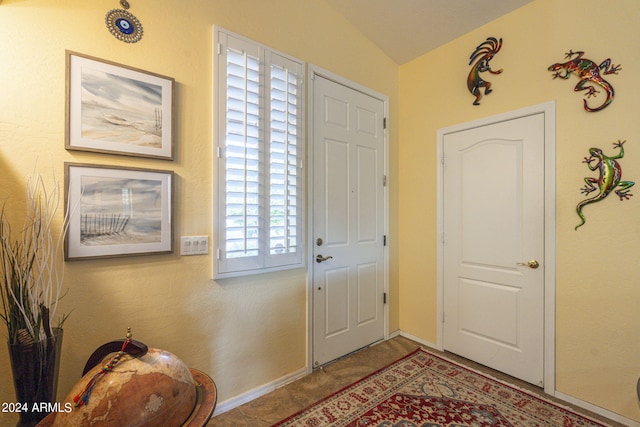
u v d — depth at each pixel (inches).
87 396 36.6
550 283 78.5
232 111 72.1
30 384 43.8
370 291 108.3
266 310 80.4
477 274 94.4
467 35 97.3
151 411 37.0
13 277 45.1
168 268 64.9
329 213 95.0
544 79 80.0
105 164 57.2
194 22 67.6
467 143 97.0
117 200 58.3
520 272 84.5
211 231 70.1
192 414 41.8
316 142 90.9
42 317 45.3
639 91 65.8
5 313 45.2
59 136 53.1
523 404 74.2
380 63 110.9
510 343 86.7
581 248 73.9
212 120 69.5
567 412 71.3
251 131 75.1
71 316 54.6
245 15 75.2
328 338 94.9
